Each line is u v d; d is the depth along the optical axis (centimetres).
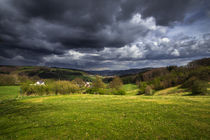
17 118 2028
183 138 1140
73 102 3120
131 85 15512
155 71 16275
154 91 10125
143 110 2005
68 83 6931
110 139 1192
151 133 1254
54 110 2339
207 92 5994
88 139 1213
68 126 1513
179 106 2134
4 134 1427
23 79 13562
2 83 10300
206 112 1758
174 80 10612
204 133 1195
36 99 4169
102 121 1614
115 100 3173
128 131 1321
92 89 7694
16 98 4844
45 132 1391
